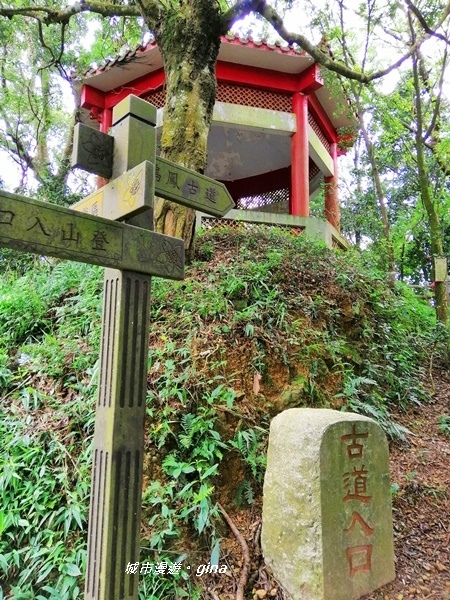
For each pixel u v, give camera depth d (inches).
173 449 113.7
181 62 184.5
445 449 157.8
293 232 252.5
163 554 97.0
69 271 184.4
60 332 151.7
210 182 93.8
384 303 214.8
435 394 200.2
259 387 137.6
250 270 172.9
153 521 100.3
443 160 291.0
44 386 131.9
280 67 301.3
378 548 97.7
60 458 109.3
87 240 69.8
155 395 118.9
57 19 218.7
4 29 374.9
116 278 76.6
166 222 177.2
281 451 101.6
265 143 386.9
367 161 453.7
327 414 101.6
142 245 77.4
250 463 117.9
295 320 160.6
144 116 79.6
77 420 117.3
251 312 151.4
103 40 353.1
